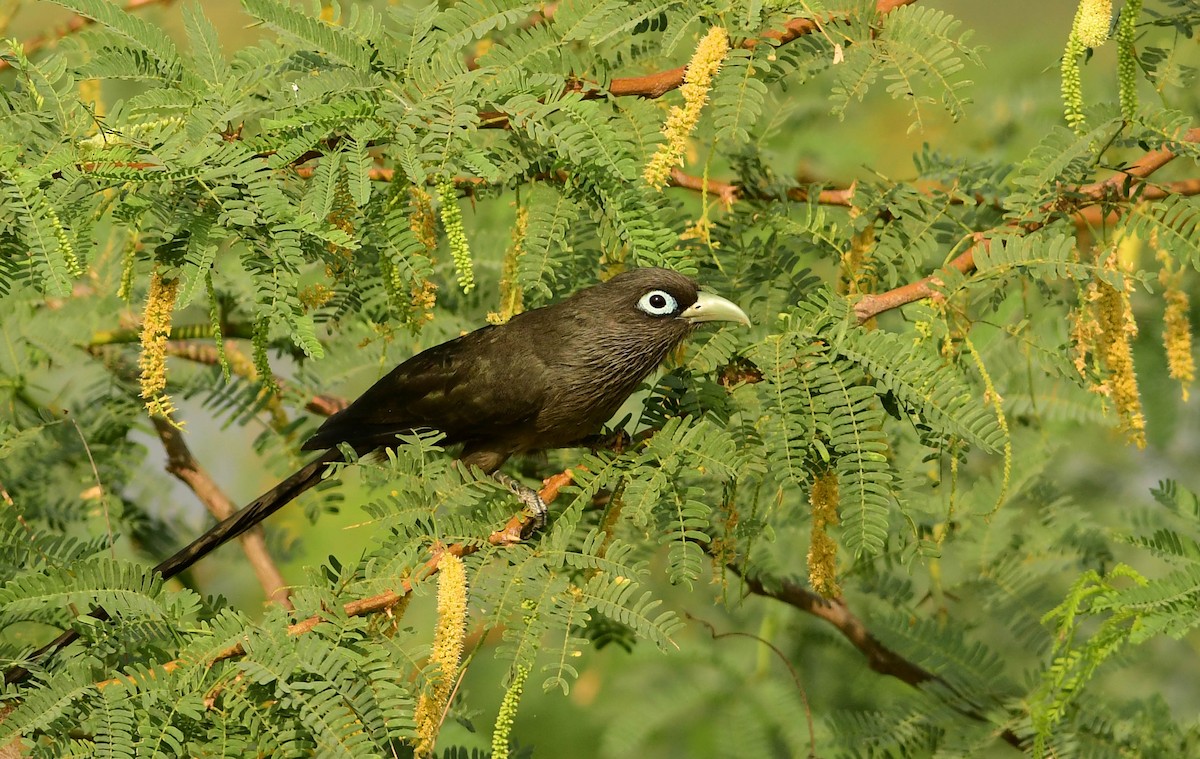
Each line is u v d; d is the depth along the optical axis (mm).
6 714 7223
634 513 8000
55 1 8328
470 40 8680
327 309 10578
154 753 6754
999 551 11766
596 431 11359
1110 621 8344
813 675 12781
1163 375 12383
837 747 11125
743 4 8633
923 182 11172
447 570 7301
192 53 8664
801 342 8492
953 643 11367
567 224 9016
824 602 12086
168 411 7898
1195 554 8695
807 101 13906
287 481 10961
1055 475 13211
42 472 11508
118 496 11945
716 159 12305
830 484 8367
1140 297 12516
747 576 11930
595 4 8836
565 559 7703
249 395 12242
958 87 8594
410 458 8203
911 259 10133
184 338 12430
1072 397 11445
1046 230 9242
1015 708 11008
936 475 11297
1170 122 8484
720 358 9141
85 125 8102
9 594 7207
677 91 10023
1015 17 15219
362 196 7836
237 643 7168
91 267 12211
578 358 10703
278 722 7055
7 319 11844
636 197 8930
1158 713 10805
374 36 8688
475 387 10953
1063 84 8500
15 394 12094
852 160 13836
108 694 6914
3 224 7668
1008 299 11031
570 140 8195
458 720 9750
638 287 10516
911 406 8414
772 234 10438
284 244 7680
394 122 8102
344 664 7023
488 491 8320
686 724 12406
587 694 13164
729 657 12562
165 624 7465
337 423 11227
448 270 12359
